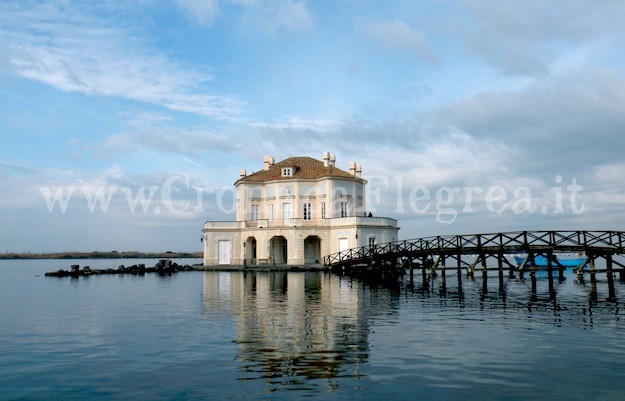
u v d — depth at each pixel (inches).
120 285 1400.1
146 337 552.1
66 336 564.7
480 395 346.3
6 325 645.9
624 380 379.6
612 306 802.2
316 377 388.2
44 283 1539.1
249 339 531.8
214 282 1444.4
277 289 1160.8
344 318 674.2
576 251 1073.5
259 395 347.3
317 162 2647.6
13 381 388.2
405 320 655.8
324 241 2277.3
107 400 342.6
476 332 567.5
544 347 487.8
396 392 352.2
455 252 1243.2
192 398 343.6
